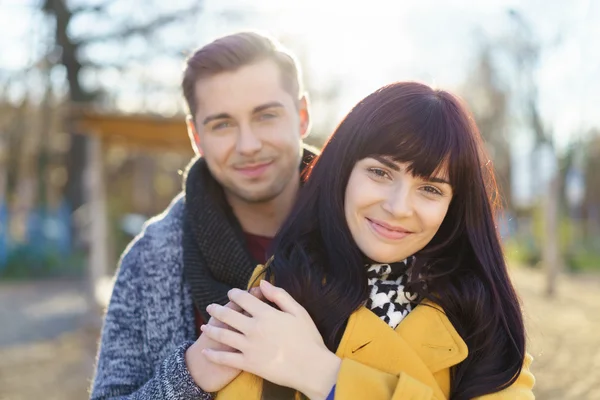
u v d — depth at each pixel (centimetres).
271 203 197
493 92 1897
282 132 190
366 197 146
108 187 2372
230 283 177
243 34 195
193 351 150
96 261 820
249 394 144
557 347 680
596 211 2325
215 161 189
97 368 178
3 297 1143
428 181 144
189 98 196
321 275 153
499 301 154
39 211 1605
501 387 147
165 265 182
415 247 148
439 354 148
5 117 1579
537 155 1797
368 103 151
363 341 146
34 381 612
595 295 1076
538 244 1591
